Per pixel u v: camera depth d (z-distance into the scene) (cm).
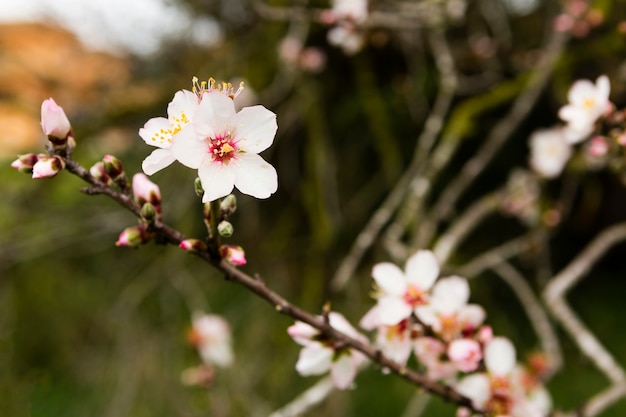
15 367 88
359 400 101
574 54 89
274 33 102
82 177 36
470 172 75
